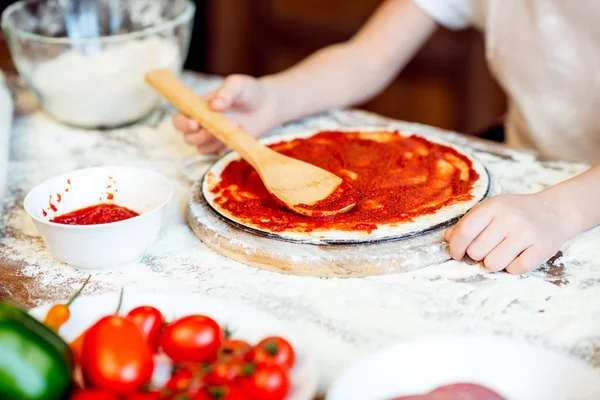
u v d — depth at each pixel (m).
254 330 0.61
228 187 0.88
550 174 0.97
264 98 1.10
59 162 1.07
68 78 1.13
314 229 0.78
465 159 0.93
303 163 0.87
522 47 1.22
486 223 0.75
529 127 1.27
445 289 0.73
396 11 1.30
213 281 0.75
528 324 0.67
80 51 1.14
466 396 0.54
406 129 1.13
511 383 0.56
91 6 1.27
